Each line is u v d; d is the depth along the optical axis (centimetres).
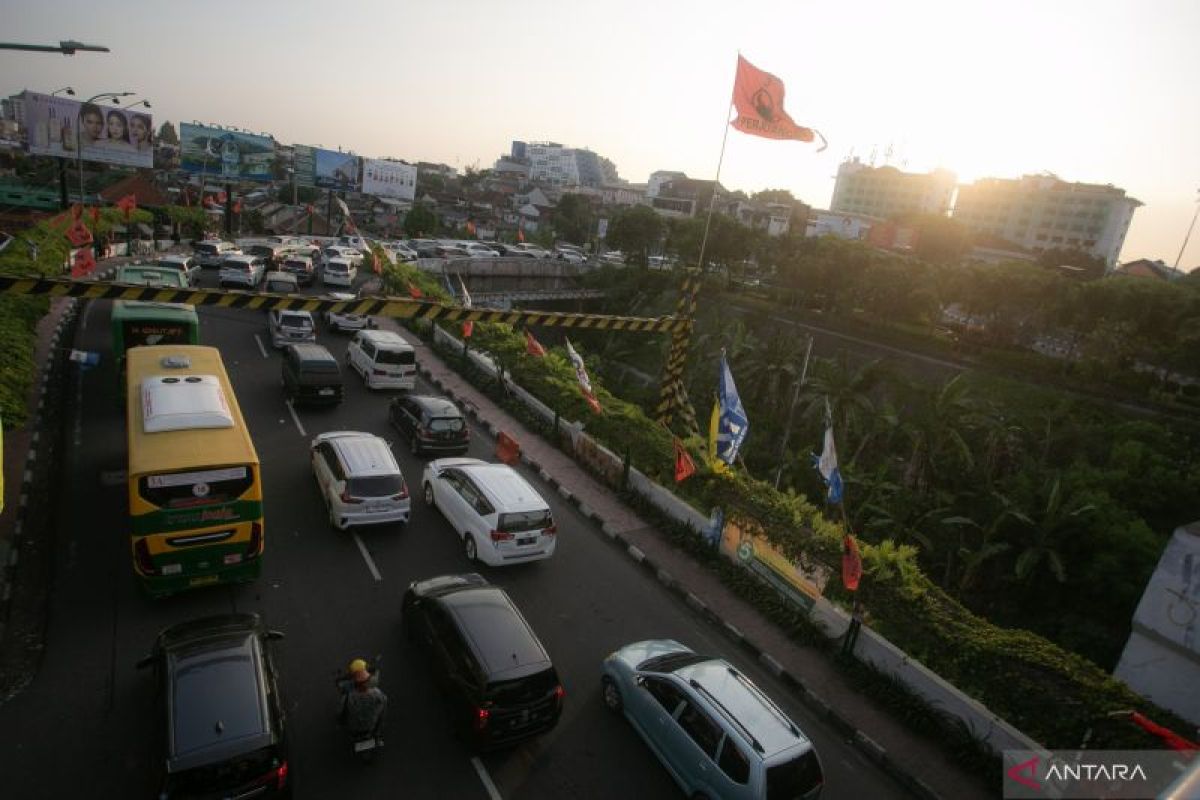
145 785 870
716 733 942
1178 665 1335
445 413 1948
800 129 1866
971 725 1144
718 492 1719
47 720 945
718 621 1416
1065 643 2364
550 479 1948
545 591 1439
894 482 3191
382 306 1394
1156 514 2811
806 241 5975
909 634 1319
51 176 7438
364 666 918
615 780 989
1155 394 3947
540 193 12825
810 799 912
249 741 805
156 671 933
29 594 1186
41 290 1115
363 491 1462
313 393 2089
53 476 1554
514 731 978
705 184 11750
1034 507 2764
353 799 895
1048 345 5288
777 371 3766
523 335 2959
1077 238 11681
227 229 5806
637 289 6562
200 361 1531
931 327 5259
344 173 7188
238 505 1184
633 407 2262
